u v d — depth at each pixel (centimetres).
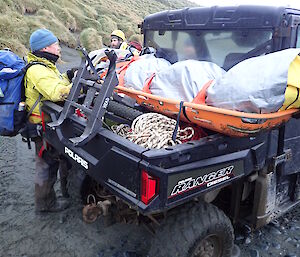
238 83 206
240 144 247
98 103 233
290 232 347
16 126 318
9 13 1344
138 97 269
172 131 237
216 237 257
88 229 341
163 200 202
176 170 203
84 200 329
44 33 323
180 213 242
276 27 268
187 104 221
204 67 254
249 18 286
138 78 296
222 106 212
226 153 239
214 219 242
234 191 296
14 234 328
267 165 286
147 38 412
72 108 272
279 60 203
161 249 235
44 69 308
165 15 371
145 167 195
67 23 1784
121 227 347
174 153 202
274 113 208
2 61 311
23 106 312
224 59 316
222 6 307
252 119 196
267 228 353
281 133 285
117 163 217
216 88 218
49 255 302
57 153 339
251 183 310
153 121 241
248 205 330
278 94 199
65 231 337
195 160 218
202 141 222
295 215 381
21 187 419
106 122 289
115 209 299
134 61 330
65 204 376
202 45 335
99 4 2789
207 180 226
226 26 305
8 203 381
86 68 274
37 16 1556
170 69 262
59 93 298
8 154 526
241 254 309
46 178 354
